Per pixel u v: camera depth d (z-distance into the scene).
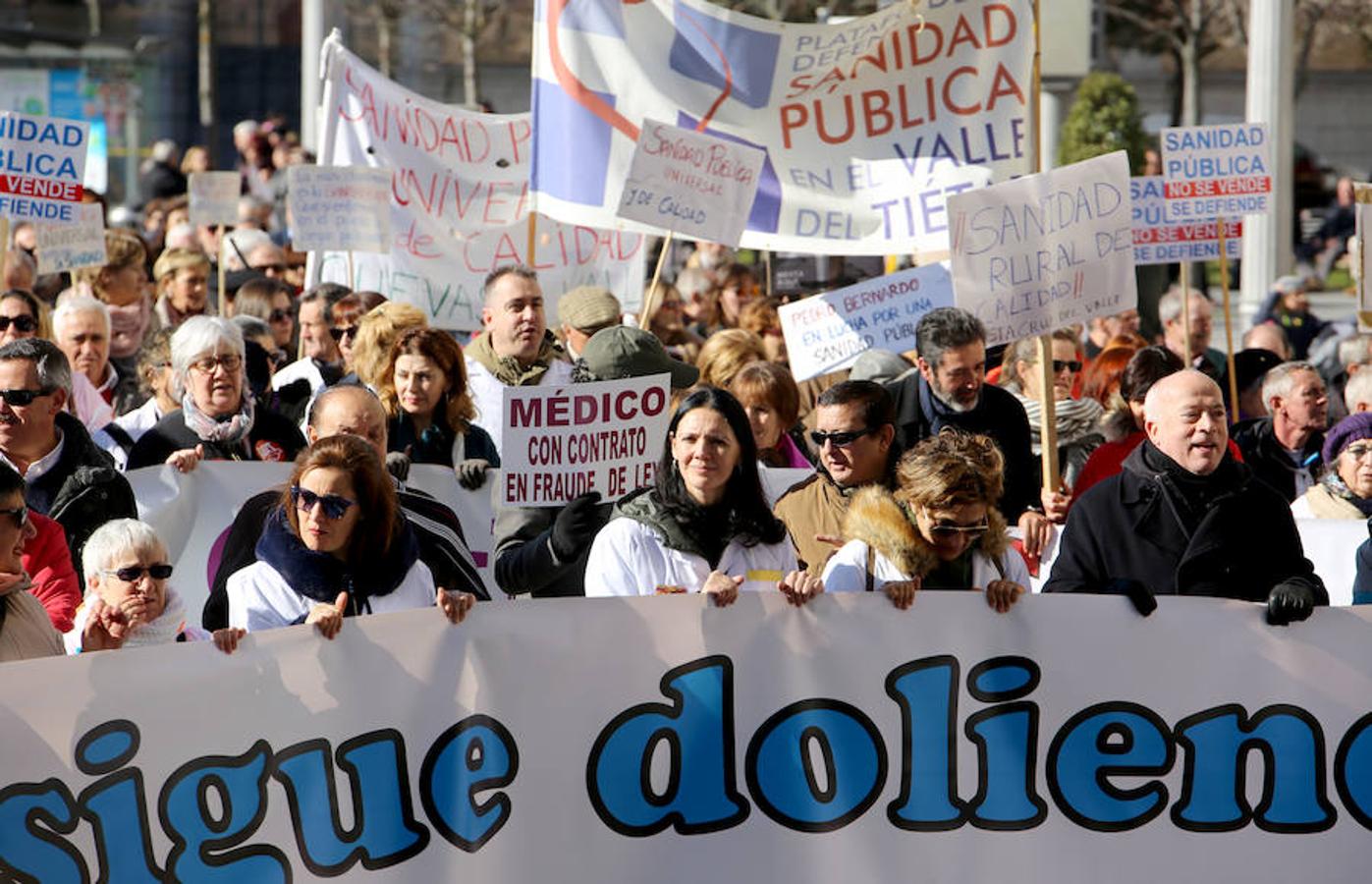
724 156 14.06
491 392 13.14
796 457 13.68
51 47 51.22
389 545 8.76
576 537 9.38
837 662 8.85
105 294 17.19
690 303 23.23
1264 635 9.09
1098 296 12.70
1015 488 11.97
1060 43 37.06
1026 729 8.97
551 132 15.06
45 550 10.03
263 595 8.69
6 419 10.62
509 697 8.52
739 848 8.82
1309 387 13.99
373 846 8.31
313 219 17.81
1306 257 55.81
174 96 60.81
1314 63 77.75
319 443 8.72
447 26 64.81
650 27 14.91
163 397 12.63
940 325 11.79
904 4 14.68
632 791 8.71
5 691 7.66
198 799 7.98
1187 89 65.44
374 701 8.30
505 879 8.54
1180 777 9.06
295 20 64.06
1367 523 10.78
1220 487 9.53
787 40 14.80
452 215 18.61
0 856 7.66
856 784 8.88
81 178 14.30
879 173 14.76
